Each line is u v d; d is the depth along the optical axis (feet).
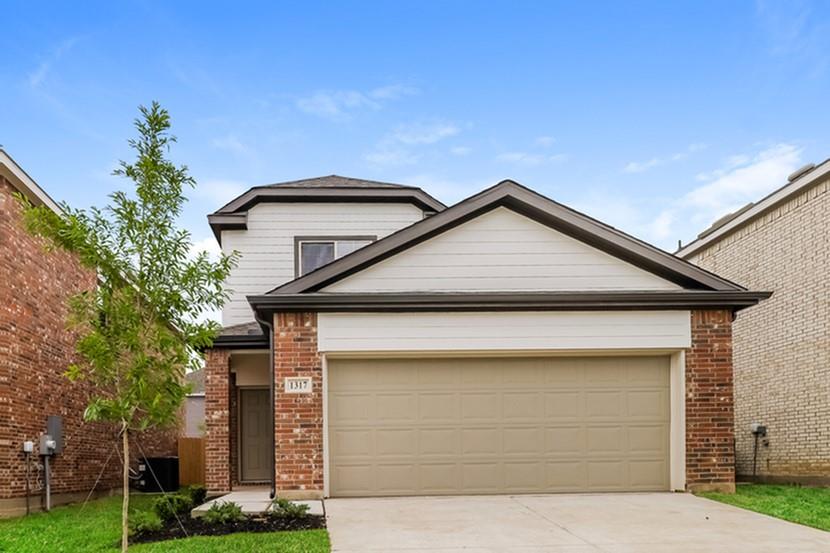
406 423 36.76
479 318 36.91
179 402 23.86
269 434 50.47
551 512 30.89
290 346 36.11
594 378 37.60
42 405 41.83
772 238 48.80
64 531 30.81
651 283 38.27
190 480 61.11
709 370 37.22
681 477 36.65
